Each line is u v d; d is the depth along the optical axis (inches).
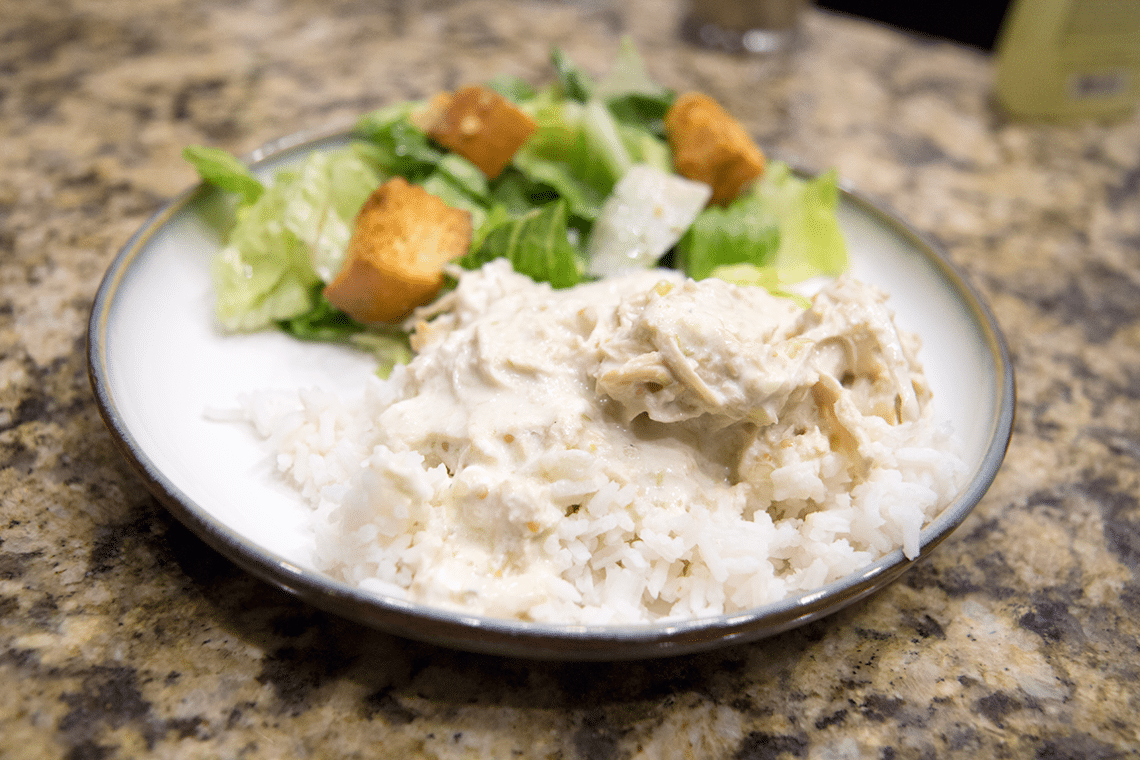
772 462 8.6
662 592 8.3
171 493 7.7
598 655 7.3
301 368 9.8
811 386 8.6
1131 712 8.0
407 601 7.3
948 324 10.1
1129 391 10.6
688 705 7.8
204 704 7.5
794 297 10.1
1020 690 8.0
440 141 11.1
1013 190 13.5
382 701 7.6
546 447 8.4
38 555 8.1
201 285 10.0
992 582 8.7
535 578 7.9
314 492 8.6
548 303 9.3
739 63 15.6
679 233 10.6
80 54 13.9
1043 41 14.4
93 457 8.8
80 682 7.5
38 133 12.3
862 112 14.7
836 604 7.6
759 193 11.4
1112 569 8.9
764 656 8.1
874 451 8.6
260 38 14.9
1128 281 12.1
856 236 11.0
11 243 10.7
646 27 16.3
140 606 7.9
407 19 15.9
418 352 9.6
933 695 8.0
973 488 8.3
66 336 9.9
